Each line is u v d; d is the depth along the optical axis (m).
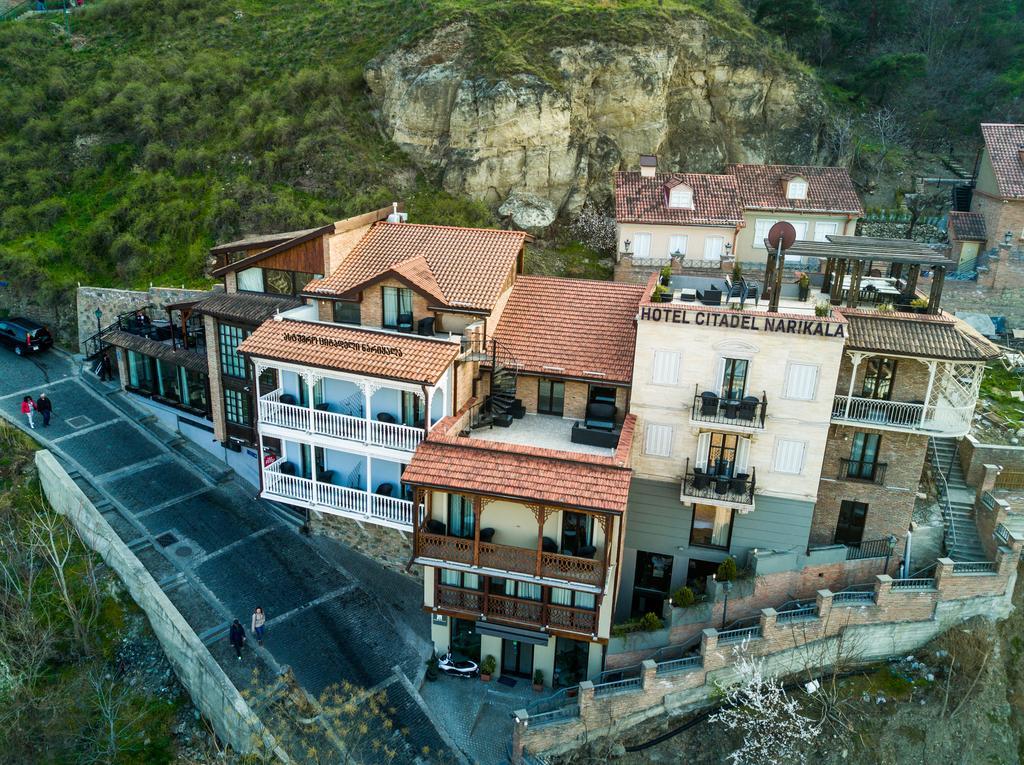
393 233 34.50
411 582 31.91
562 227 53.88
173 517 34.34
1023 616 30.75
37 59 64.12
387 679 28.44
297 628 29.64
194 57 63.34
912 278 31.80
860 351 28.33
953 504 33.62
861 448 30.62
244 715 24.62
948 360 27.98
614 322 32.03
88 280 48.53
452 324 31.33
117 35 67.88
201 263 48.25
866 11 76.25
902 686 29.05
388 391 30.05
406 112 54.06
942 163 63.59
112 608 29.98
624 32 54.34
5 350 46.81
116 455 37.91
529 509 27.23
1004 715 28.84
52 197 53.62
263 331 30.50
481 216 51.19
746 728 27.55
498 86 51.12
